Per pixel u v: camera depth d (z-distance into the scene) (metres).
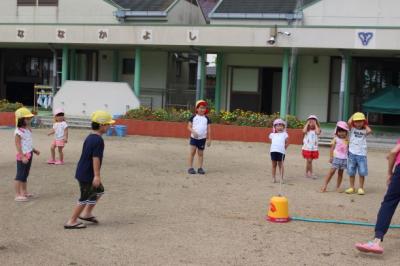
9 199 9.05
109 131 20.02
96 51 27.61
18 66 29.33
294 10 23.78
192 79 31.12
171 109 22.41
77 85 23.72
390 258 6.31
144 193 9.79
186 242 6.77
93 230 7.27
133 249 6.45
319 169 13.48
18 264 5.84
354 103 24.00
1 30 24.36
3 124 22.38
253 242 6.83
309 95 24.56
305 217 8.27
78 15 27.19
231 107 25.58
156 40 22.27
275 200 7.93
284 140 11.31
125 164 13.24
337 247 6.70
